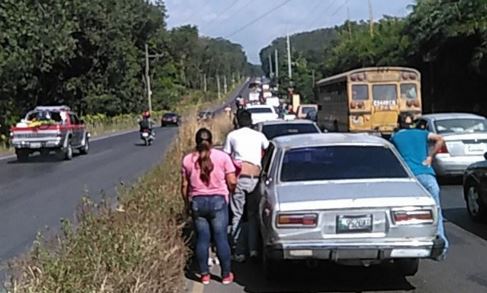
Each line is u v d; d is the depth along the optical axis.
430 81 43.53
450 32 37.88
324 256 8.02
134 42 103.25
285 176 8.80
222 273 8.95
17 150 31.08
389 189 8.33
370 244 7.96
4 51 43.69
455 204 14.77
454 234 11.70
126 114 84.56
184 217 9.97
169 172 14.27
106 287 6.09
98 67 76.44
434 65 42.72
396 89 28.30
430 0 43.03
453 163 16.81
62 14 50.16
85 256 6.64
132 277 6.52
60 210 15.66
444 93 42.09
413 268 9.02
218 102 108.12
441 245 8.14
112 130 68.00
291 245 8.02
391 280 8.91
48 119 31.44
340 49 70.19
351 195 8.16
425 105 43.94
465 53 39.38
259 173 10.00
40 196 18.41
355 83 28.42
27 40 45.66
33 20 45.25
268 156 9.88
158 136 50.25
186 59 143.38
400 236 8.02
